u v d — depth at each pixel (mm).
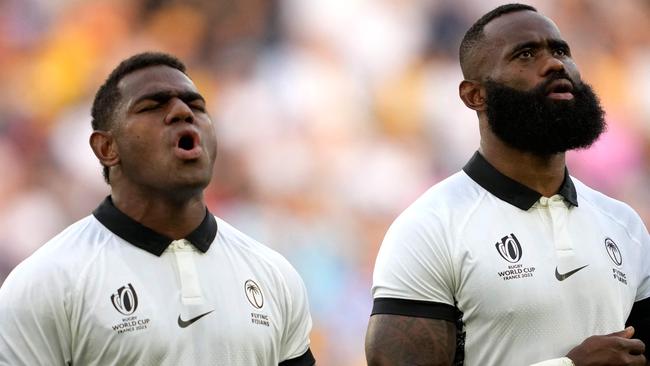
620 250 12695
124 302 11273
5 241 38938
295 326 12203
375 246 40000
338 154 42188
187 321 11375
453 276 12148
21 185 40250
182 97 11836
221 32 45375
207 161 11766
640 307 12867
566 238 12320
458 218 12398
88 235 11742
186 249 11727
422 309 12195
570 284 12125
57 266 11352
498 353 11977
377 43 45594
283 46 45344
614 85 47719
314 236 39625
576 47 48125
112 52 44781
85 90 43594
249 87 43844
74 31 44844
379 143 42875
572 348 11930
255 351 11617
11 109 42469
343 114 43406
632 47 48594
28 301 11180
